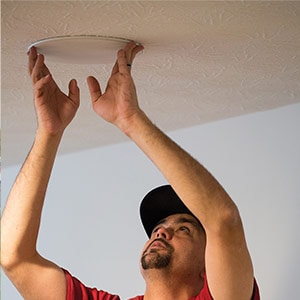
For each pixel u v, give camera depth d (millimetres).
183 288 2881
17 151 4391
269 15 2412
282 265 3512
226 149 3764
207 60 2836
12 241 2750
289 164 3529
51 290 2840
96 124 3865
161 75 3025
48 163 2693
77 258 4406
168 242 2898
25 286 2832
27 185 2707
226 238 2391
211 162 3816
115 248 4234
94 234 4340
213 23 2455
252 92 3314
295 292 3449
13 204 2736
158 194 3016
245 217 3672
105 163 4320
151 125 2457
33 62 2574
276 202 3562
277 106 3562
